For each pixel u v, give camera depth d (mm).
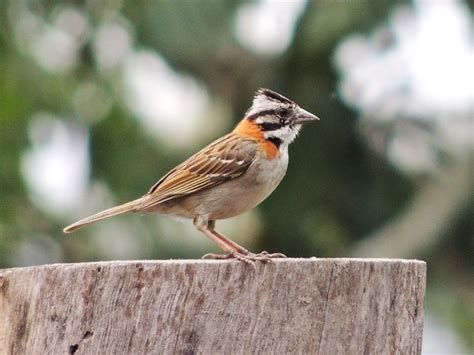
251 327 7074
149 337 6941
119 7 14328
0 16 14477
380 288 7395
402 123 14703
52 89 14312
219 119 14914
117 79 14508
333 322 7230
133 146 14570
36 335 7035
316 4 13734
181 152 14547
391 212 15250
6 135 14273
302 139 14453
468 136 15055
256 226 15000
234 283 7059
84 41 14562
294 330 7145
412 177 15086
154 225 14328
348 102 14352
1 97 14242
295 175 14641
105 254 14375
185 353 6965
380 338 7383
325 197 14859
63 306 6992
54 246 14547
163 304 6965
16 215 14344
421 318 7703
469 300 15023
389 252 14594
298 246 15055
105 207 14562
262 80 14242
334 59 13914
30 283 7094
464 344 14945
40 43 14641
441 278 14953
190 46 13719
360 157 14766
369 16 13500
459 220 14750
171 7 13688
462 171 14875
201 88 14656
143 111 14781
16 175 14273
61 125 14492
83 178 14648
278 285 7133
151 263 6984
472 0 14234
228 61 14156
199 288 7008
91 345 6941
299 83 14211
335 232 15281
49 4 14531
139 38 14062
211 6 13664
